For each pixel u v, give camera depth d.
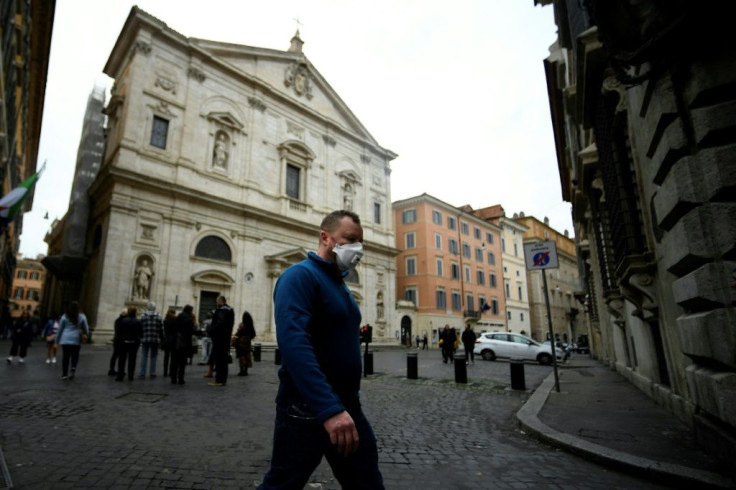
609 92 6.06
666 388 6.38
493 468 3.83
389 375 12.01
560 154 19.16
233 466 3.68
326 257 2.08
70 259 23.16
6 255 28.61
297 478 1.67
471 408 6.95
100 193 23.59
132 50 23.89
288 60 32.41
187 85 25.11
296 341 1.63
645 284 5.89
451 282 42.78
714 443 3.83
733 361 3.26
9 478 3.10
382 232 37.72
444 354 17.61
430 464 3.92
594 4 3.95
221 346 8.89
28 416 5.26
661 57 3.75
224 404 6.58
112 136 24.64
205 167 25.14
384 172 39.75
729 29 3.32
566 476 3.62
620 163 6.19
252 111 28.56
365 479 1.80
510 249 53.94
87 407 5.94
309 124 32.91
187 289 22.56
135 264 20.77
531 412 6.02
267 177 28.64
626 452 4.05
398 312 37.69
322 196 32.62
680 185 3.71
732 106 3.43
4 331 29.19
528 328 53.28
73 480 3.23
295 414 1.72
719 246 3.42
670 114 3.82
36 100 31.84
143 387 8.05
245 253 25.70
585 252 18.14
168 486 3.19
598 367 15.77
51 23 23.88
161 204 22.28
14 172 27.47
